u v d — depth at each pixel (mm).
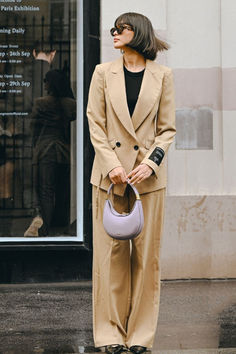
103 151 4395
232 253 7383
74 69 7367
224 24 7438
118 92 4414
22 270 7250
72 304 6195
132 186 4312
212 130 7438
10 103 7363
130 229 4227
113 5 7352
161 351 4637
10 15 7340
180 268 7340
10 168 7363
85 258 7312
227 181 7426
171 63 7430
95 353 4652
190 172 7426
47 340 5004
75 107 7359
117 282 4500
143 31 4445
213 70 7441
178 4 7438
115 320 4484
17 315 5770
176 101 7434
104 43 7336
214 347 4805
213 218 7363
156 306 4574
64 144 7367
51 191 7367
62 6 7348
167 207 7332
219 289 6883
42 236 7355
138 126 4438
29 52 7352
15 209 7363
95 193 4523
